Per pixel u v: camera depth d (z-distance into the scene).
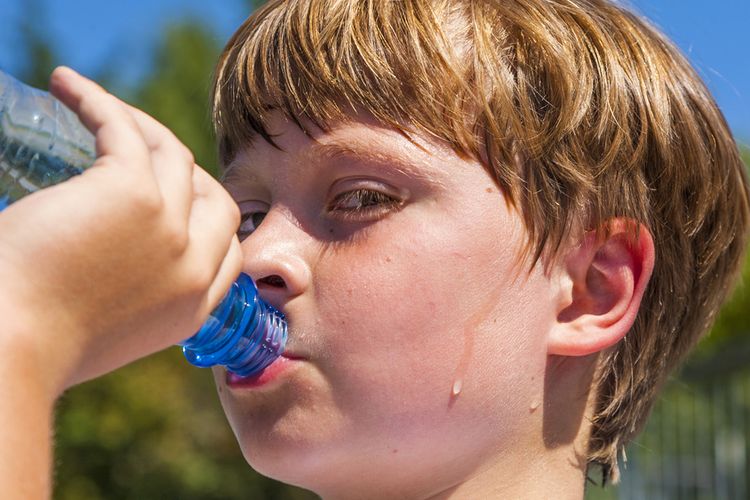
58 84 1.26
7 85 1.51
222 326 1.57
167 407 8.40
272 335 1.67
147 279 1.23
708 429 4.71
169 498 8.27
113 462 8.25
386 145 1.75
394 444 1.72
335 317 1.70
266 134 1.83
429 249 1.73
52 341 1.16
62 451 8.14
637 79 2.06
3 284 1.14
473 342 1.75
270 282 1.74
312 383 1.70
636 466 4.87
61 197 1.19
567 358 1.92
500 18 1.96
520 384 1.81
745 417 4.57
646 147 2.03
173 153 1.30
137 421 8.29
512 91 1.86
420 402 1.71
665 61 2.18
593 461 2.02
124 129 1.24
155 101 10.30
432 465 1.76
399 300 1.70
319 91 1.80
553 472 1.87
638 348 2.09
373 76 1.80
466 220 1.76
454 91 1.81
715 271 2.29
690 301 2.23
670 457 4.84
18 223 1.18
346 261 1.72
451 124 1.79
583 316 1.90
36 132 1.51
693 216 2.16
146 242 1.22
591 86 1.97
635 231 1.96
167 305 1.25
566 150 1.89
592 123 1.95
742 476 4.55
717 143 2.25
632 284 1.94
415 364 1.70
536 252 1.83
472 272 1.75
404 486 1.78
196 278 1.27
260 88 1.86
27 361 1.13
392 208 1.74
